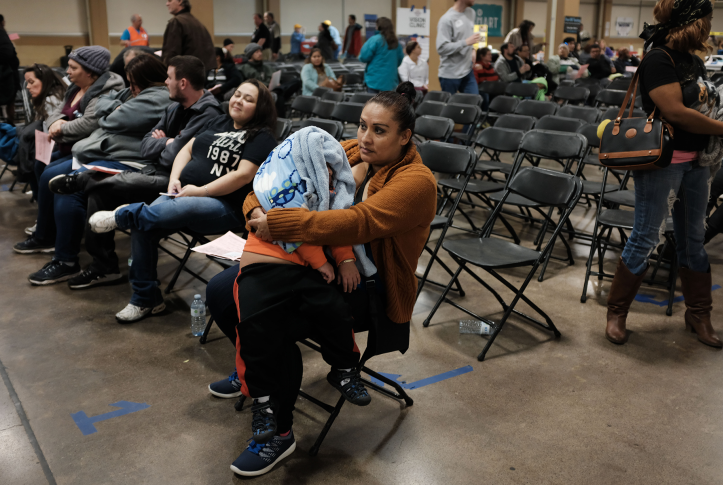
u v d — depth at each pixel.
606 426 2.34
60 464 2.11
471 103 6.79
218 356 2.89
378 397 2.55
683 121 2.60
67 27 15.75
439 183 4.46
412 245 2.05
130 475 2.06
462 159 3.89
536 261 2.94
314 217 1.86
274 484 2.02
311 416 2.41
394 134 1.94
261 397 2.02
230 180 3.08
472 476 2.06
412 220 1.95
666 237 3.36
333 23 21.06
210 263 4.11
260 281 1.93
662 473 2.07
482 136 4.84
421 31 11.54
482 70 9.34
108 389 2.59
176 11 6.03
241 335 1.90
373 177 2.02
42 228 4.18
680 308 3.42
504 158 7.52
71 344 2.99
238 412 2.45
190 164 3.28
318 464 2.12
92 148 3.77
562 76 11.79
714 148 2.72
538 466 2.11
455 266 4.06
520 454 2.17
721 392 2.57
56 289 3.66
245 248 2.02
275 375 1.96
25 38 15.12
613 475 2.06
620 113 2.84
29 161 4.67
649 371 2.75
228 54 8.16
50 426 2.33
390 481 2.04
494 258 2.95
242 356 1.93
